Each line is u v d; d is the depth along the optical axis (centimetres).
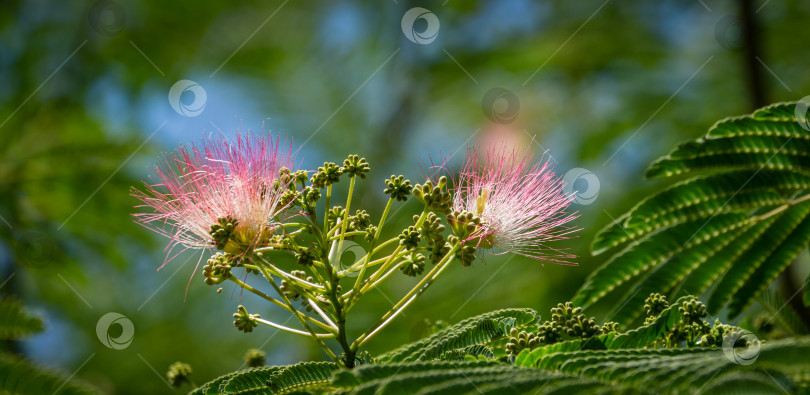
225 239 206
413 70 685
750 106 437
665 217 244
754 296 247
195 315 540
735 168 241
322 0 687
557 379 136
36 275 509
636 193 471
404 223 450
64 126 550
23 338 161
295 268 359
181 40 630
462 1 700
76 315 538
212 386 200
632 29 609
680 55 560
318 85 637
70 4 603
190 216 222
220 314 538
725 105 510
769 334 245
